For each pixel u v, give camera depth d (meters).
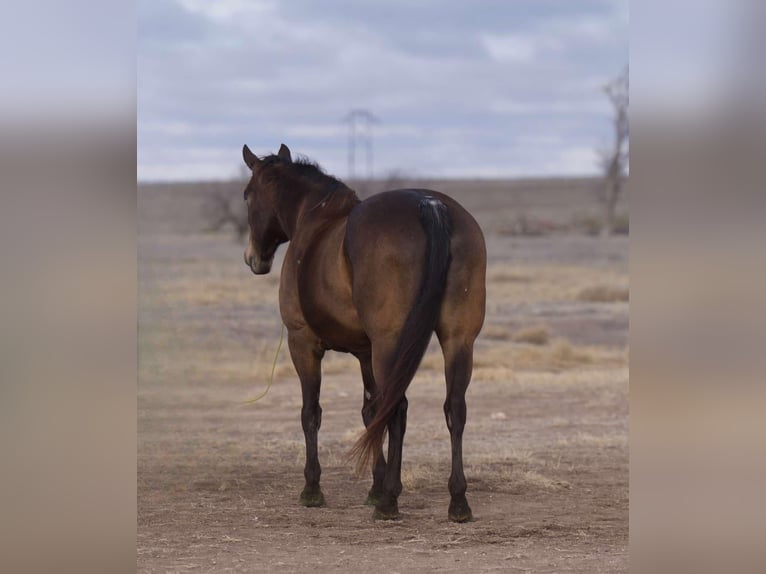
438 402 17.05
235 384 18.66
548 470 11.07
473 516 8.54
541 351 24.66
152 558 7.04
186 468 11.09
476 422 14.96
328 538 7.77
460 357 7.75
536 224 87.44
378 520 8.38
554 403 16.94
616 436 13.50
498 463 11.50
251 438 13.24
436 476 10.66
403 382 7.36
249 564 6.86
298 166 9.85
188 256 54.38
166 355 20.30
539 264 52.62
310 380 9.24
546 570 6.58
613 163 85.25
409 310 7.59
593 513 8.74
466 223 7.87
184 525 8.30
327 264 8.30
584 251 62.00
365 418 9.30
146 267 41.12
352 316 8.21
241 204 82.56
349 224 8.02
